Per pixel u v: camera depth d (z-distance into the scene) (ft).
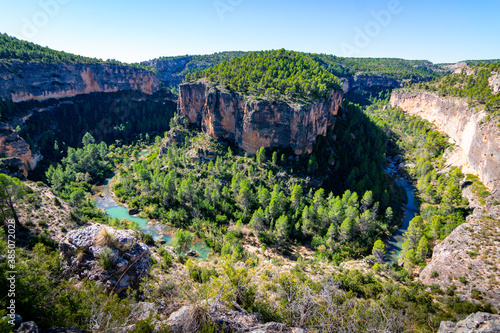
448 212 309.01
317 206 318.04
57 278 87.97
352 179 380.99
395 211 346.33
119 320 60.70
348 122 521.65
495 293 163.22
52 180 353.51
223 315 63.10
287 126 380.37
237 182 353.72
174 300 78.74
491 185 311.88
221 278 96.07
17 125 462.19
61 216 205.36
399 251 276.41
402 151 547.90
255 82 436.35
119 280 89.04
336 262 232.73
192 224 294.66
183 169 403.95
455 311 148.05
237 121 419.13
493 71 523.70
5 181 160.25
